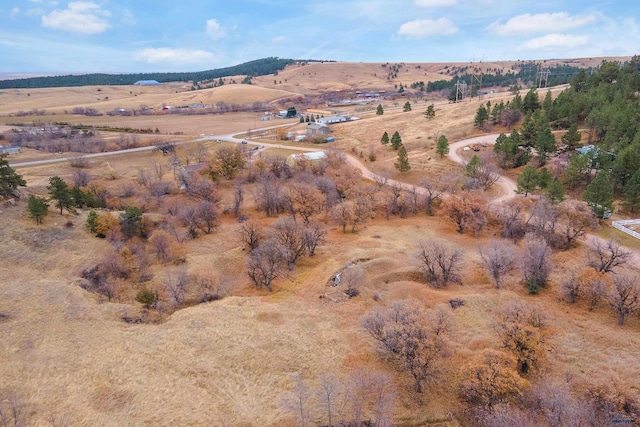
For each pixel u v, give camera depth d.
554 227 68.69
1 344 41.38
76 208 84.94
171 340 44.28
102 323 47.25
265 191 91.56
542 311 45.59
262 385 38.12
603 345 43.16
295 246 67.25
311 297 55.38
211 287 57.91
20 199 80.81
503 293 53.72
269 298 55.88
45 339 43.03
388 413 34.28
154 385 37.31
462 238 74.19
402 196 90.62
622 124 90.25
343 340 45.00
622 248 62.78
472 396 36.41
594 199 71.25
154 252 70.44
